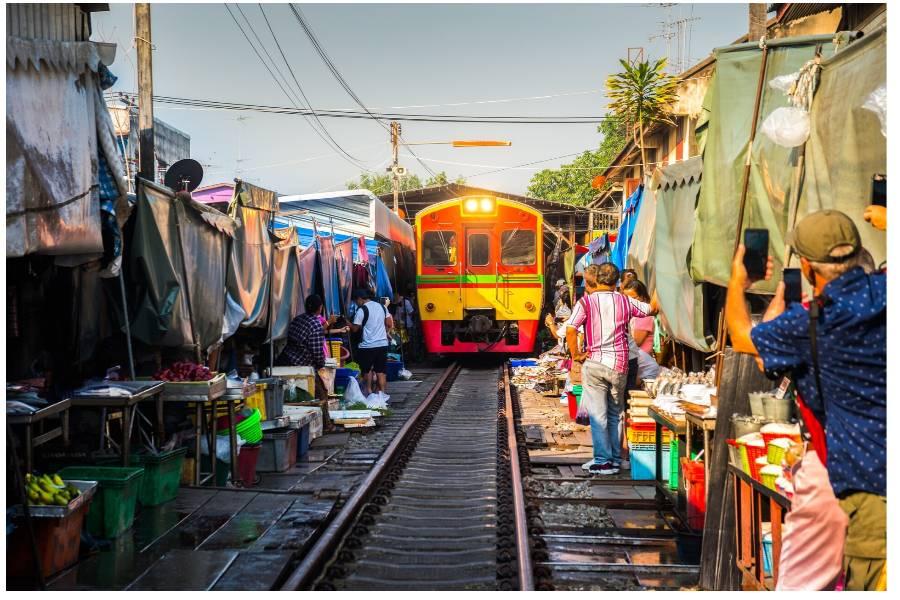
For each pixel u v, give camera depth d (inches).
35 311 268.1
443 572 218.5
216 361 387.2
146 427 295.0
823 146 192.7
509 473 330.3
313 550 217.0
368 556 231.9
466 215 782.5
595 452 327.3
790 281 147.5
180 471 284.2
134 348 316.8
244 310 404.2
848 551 134.2
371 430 444.5
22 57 198.7
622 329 325.7
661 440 295.7
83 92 230.2
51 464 257.4
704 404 244.4
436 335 788.0
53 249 212.8
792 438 170.2
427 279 786.2
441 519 274.5
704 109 264.8
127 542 232.1
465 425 477.4
